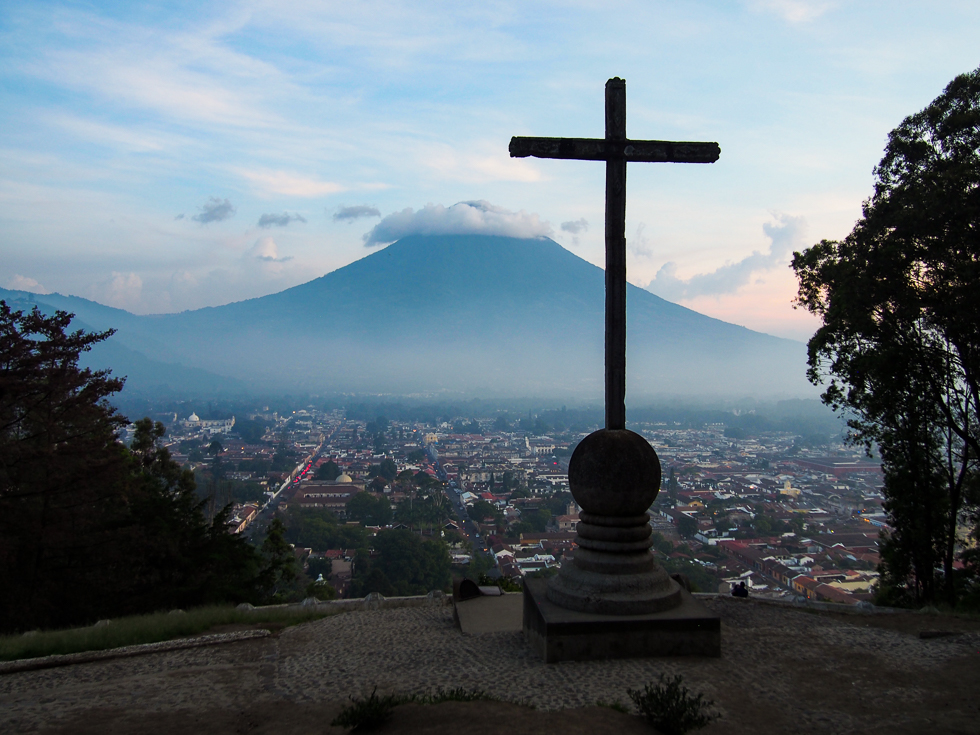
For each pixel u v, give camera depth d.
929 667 8.03
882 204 17.91
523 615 9.78
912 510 19.41
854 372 18.72
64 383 18.28
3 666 8.85
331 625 11.07
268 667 8.74
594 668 7.93
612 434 9.27
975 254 16.34
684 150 9.88
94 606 17.23
